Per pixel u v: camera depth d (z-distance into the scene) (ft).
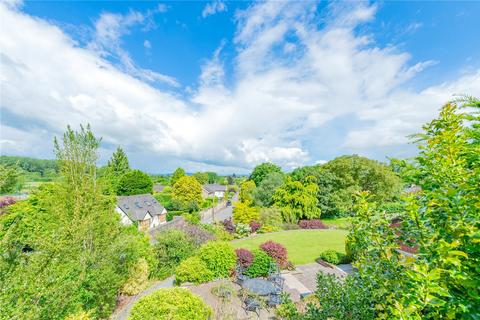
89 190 28.99
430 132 8.57
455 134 7.41
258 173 150.92
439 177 7.27
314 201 85.46
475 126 7.42
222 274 35.24
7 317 13.99
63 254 20.92
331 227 80.94
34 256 18.26
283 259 41.78
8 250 17.97
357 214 9.08
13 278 15.79
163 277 38.14
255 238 64.54
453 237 6.28
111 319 26.23
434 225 6.93
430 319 6.66
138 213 90.43
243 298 28.02
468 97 7.79
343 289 11.68
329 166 106.01
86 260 24.40
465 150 7.21
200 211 122.62
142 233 41.91
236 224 78.28
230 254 37.04
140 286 32.91
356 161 96.02
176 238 43.62
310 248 55.31
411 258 6.54
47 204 30.60
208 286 32.19
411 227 7.43
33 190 38.65
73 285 19.54
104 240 27.89
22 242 19.47
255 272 36.63
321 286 12.92
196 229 52.95
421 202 7.43
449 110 7.89
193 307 20.15
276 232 71.77
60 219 27.50
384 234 8.37
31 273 16.76
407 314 5.50
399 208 8.42
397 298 7.34
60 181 28.91
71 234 23.53
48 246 19.26
